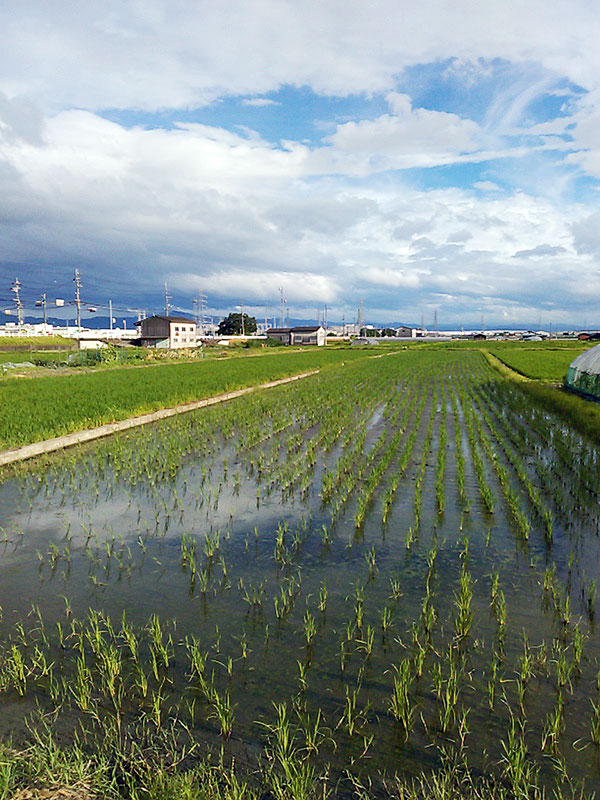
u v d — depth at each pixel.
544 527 8.73
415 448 14.70
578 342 107.06
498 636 5.65
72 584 6.87
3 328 87.19
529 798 3.66
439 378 35.28
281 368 40.38
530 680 4.91
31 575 7.12
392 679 4.97
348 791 3.74
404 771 3.92
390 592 6.62
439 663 5.18
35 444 13.73
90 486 11.07
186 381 28.86
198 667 4.95
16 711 4.54
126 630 5.74
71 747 4.11
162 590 6.70
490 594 6.56
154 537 8.45
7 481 11.37
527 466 12.55
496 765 3.97
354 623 5.91
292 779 3.66
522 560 7.52
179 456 13.55
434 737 4.25
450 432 16.91
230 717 4.34
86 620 6.00
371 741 4.20
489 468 12.48
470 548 7.94
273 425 16.52
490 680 4.93
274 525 8.96
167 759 4.00
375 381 33.25
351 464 12.91
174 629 5.82
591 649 5.40
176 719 4.44
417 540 8.27
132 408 19.14
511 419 19.05
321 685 4.88
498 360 53.44
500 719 4.44
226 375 33.34
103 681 4.89
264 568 7.33
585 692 4.75
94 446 14.55
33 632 5.77
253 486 11.20
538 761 4.01
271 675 5.02
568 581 6.87
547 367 42.56
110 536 8.48
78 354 49.84
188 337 82.56
